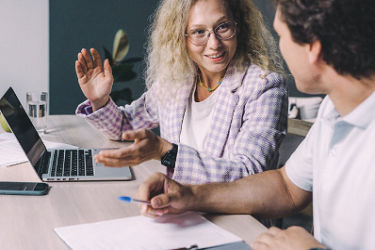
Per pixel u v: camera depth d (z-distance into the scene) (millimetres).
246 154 1119
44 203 907
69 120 1873
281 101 1235
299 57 718
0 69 3447
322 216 790
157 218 838
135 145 990
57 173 1084
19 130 1068
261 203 925
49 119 1880
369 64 662
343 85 705
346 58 667
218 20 1247
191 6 1272
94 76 1492
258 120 1200
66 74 3609
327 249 638
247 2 1307
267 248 674
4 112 1020
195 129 1399
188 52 1374
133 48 3723
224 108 1305
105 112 1492
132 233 761
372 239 680
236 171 1041
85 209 882
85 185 1035
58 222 812
